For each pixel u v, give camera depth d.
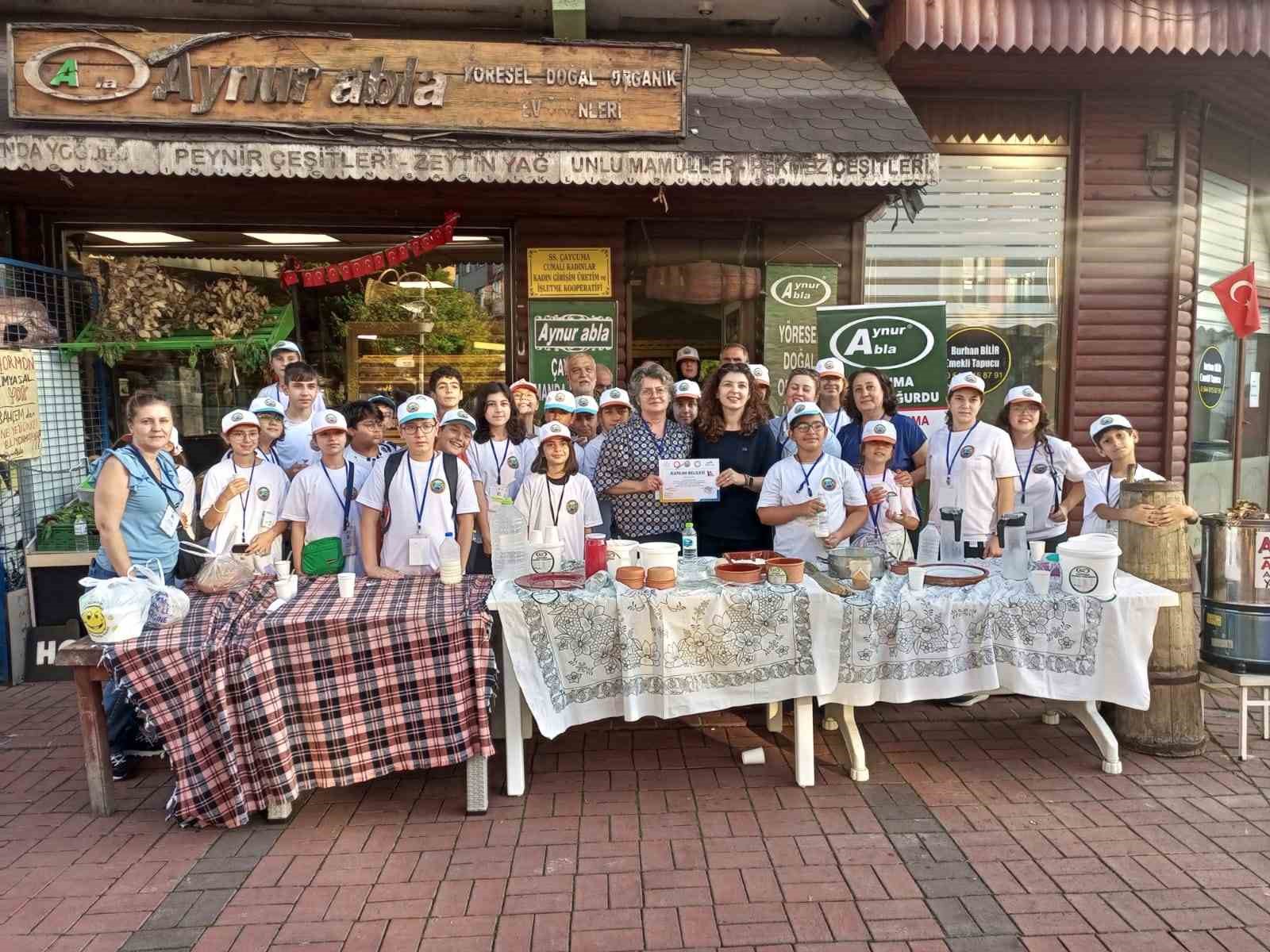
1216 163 8.45
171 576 4.27
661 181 5.91
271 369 6.93
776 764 4.17
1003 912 2.96
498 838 3.50
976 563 4.52
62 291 6.68
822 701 3.88
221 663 3.44
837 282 7.48
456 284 7.53
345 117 5.79
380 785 4.01
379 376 7.59
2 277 6.10
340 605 3.72
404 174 5.75
